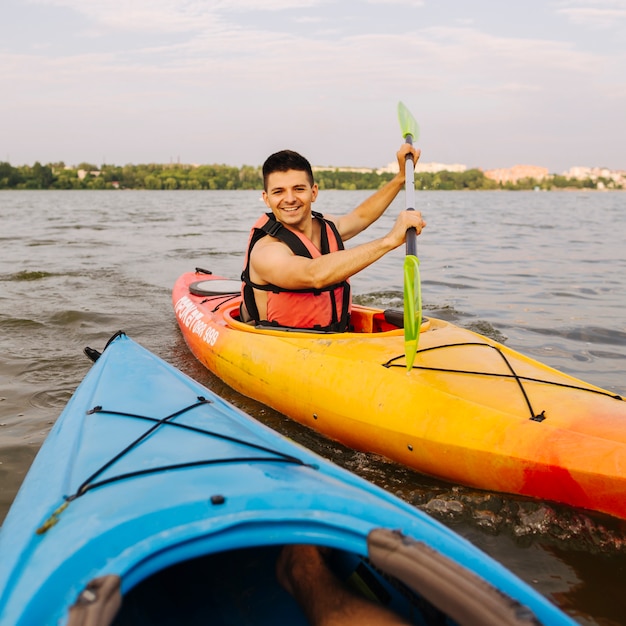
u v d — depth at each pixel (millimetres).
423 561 1282
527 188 115688
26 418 3230
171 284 7059
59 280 7152
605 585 1993
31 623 1182
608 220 19922
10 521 1742
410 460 2684
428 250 10430
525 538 2242
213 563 1886
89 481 1769
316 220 3404
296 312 3359
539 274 7750
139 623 1706
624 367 4027
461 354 2975
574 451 2221
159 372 2924
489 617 1180
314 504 1461
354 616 1495
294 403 3199
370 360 2977
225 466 1758
